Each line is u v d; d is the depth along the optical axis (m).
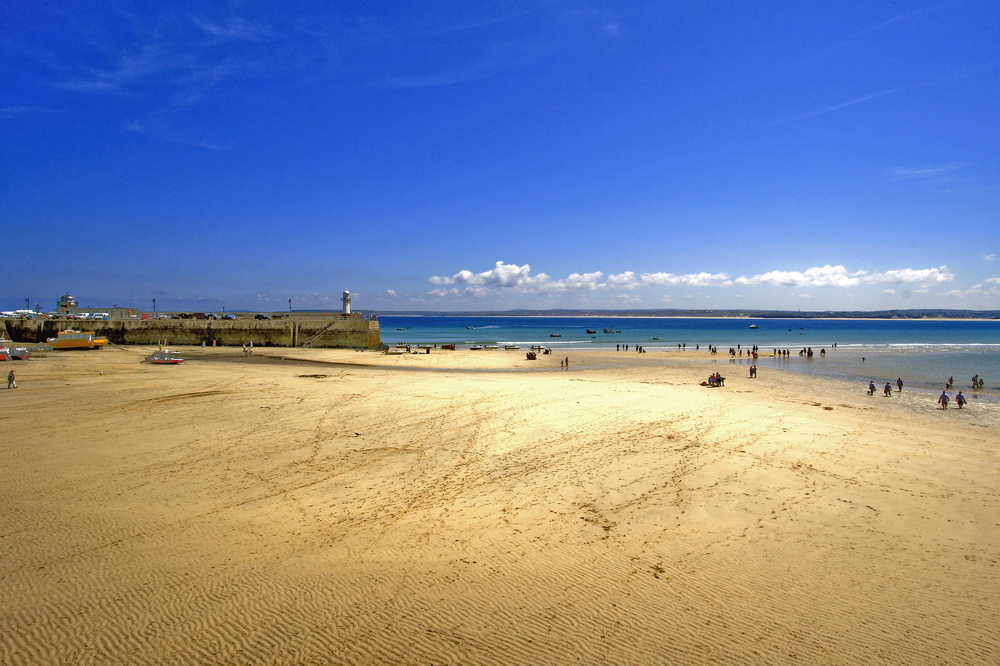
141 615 7.91
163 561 9.66
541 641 7.52
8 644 7.14
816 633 7.83
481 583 9.11
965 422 25.80
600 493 13.96
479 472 15.70
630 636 7.68
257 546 10.41
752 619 8.16
